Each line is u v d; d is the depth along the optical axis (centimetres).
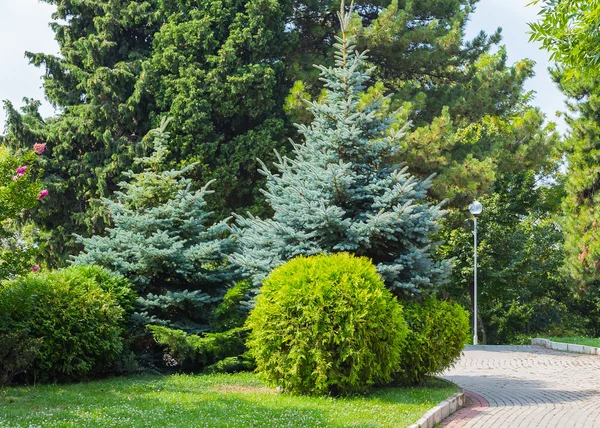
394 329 1088
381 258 1348
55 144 2623
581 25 1041
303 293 1062
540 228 3978
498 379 1492
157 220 1509
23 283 1195
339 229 1267
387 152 1370
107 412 871
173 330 1327
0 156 1298
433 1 2773
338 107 1376
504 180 3678
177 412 887
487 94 2609
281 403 974
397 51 2584
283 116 2623
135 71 2630
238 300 1436
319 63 2633
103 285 1351
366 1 2762
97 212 2466
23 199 1188
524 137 2673
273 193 1448
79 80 2692
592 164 2839
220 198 2462
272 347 1076
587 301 4134
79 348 1220
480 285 3678
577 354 2106
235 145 2494
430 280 1322
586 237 2834
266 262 1329
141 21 2738
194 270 1494
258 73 2470
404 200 1278
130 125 2614
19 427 739
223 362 1362
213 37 2528
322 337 1052
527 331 4447
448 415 1010
